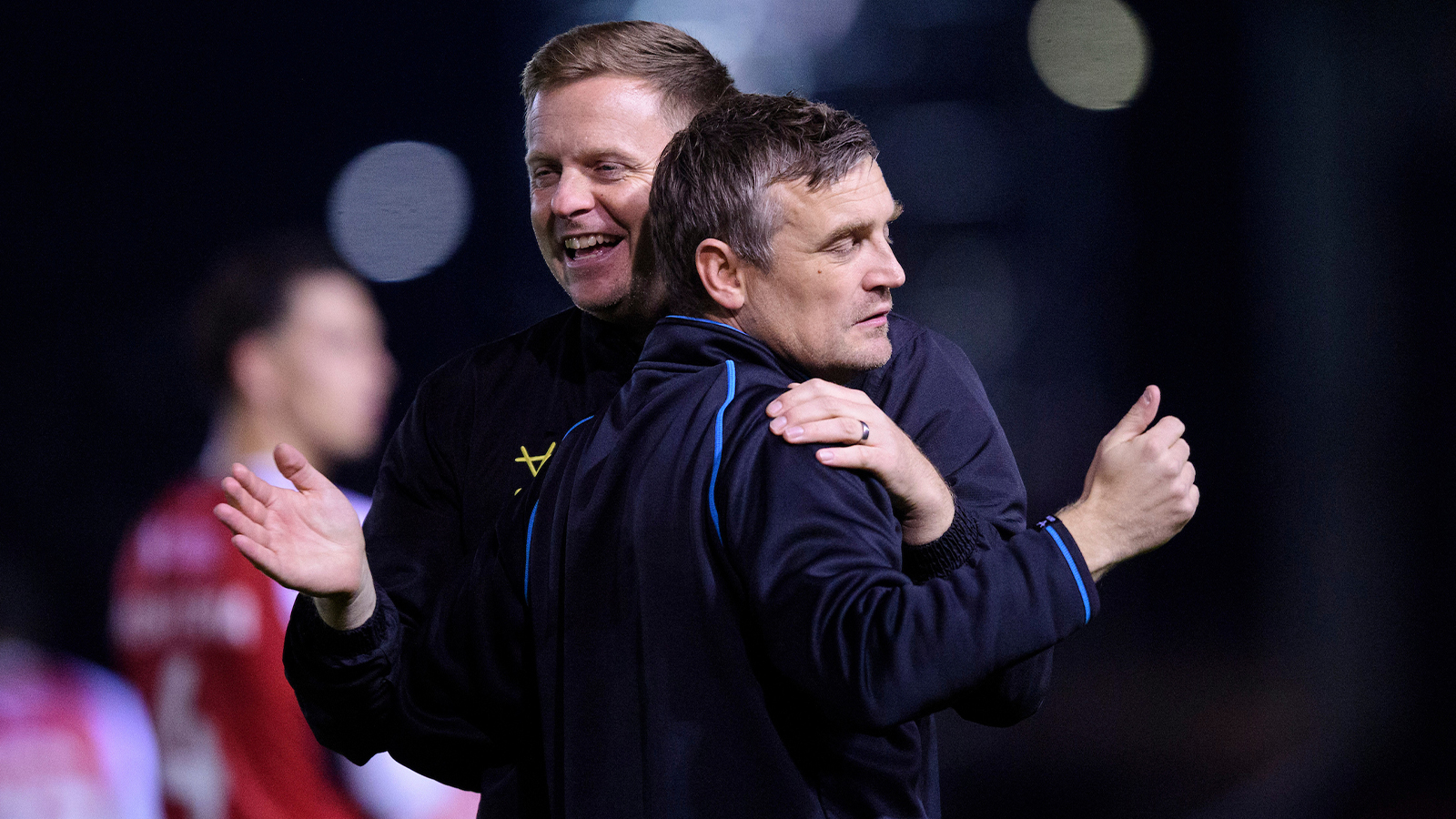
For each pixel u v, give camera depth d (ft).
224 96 57.88
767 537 7.89
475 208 60.18
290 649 9.95
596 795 8.50
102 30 55.36
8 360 56.90
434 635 10.07
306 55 58.03
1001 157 78.33
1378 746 48.03
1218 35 65.10
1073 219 77.61
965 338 81.56
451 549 11.24
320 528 9.34
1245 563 64.28
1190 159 70.33
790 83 74.23
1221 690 55.93
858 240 8.93
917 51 75.56
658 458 8.62
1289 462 58.70
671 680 8.25
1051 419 81.10
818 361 9.06
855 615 7.59
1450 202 49.32
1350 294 53.62
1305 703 52.08
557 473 9.49
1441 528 49.42
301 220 58.85
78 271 57.47
